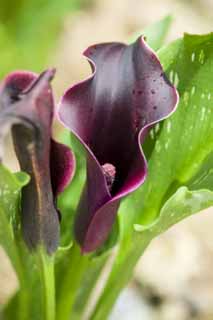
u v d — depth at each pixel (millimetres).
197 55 535
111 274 576
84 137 497
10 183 474
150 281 905
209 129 544
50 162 483
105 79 496
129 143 506
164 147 554
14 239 537
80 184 583
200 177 554
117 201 495
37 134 449
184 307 885
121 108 501
